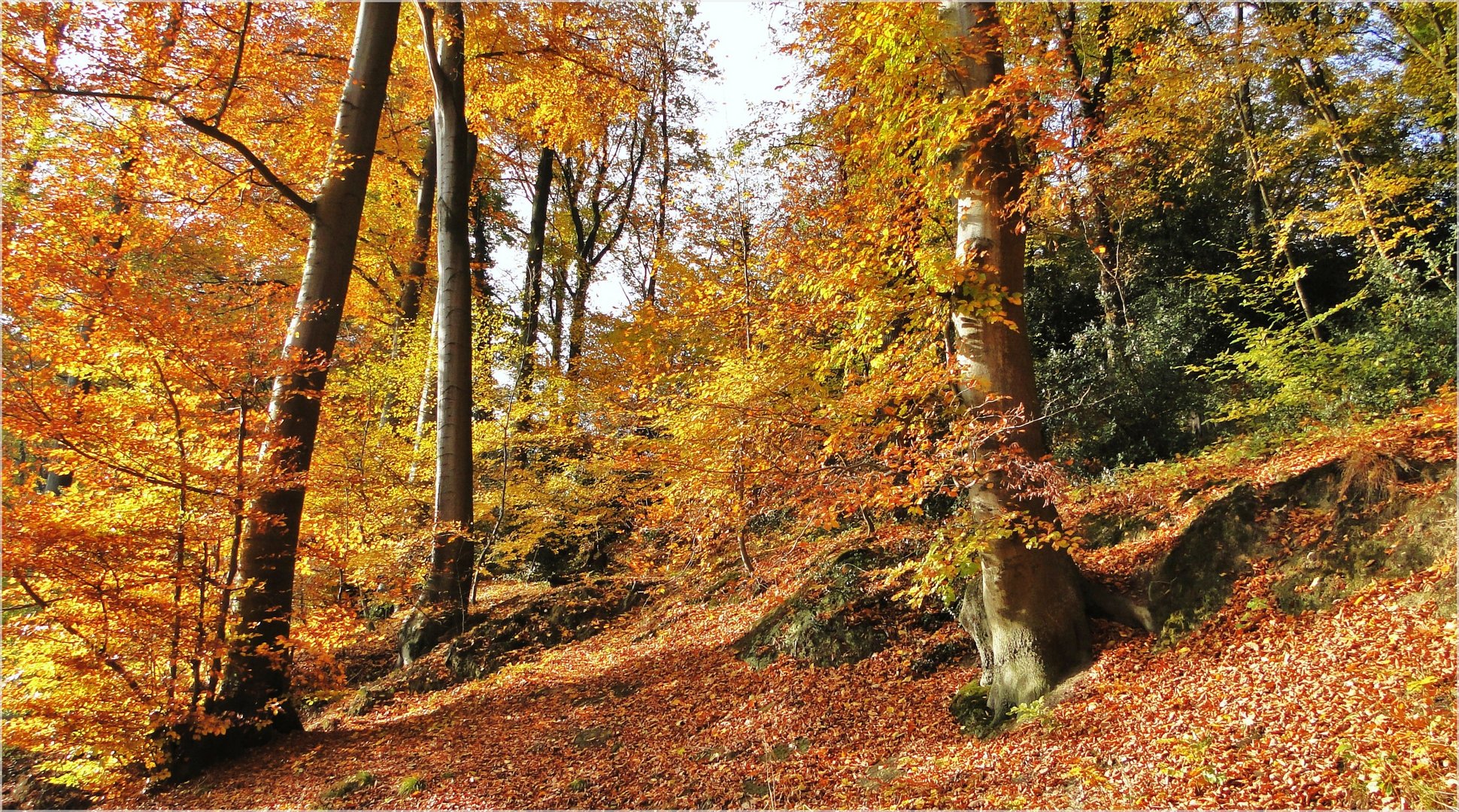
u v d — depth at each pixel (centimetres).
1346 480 565
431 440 1391
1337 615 492
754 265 1022
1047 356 1423
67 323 721
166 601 759
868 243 720
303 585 1048
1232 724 440
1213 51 1012
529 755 741
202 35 1002
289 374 876
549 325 2077
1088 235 1376
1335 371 846
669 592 1221
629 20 1803
